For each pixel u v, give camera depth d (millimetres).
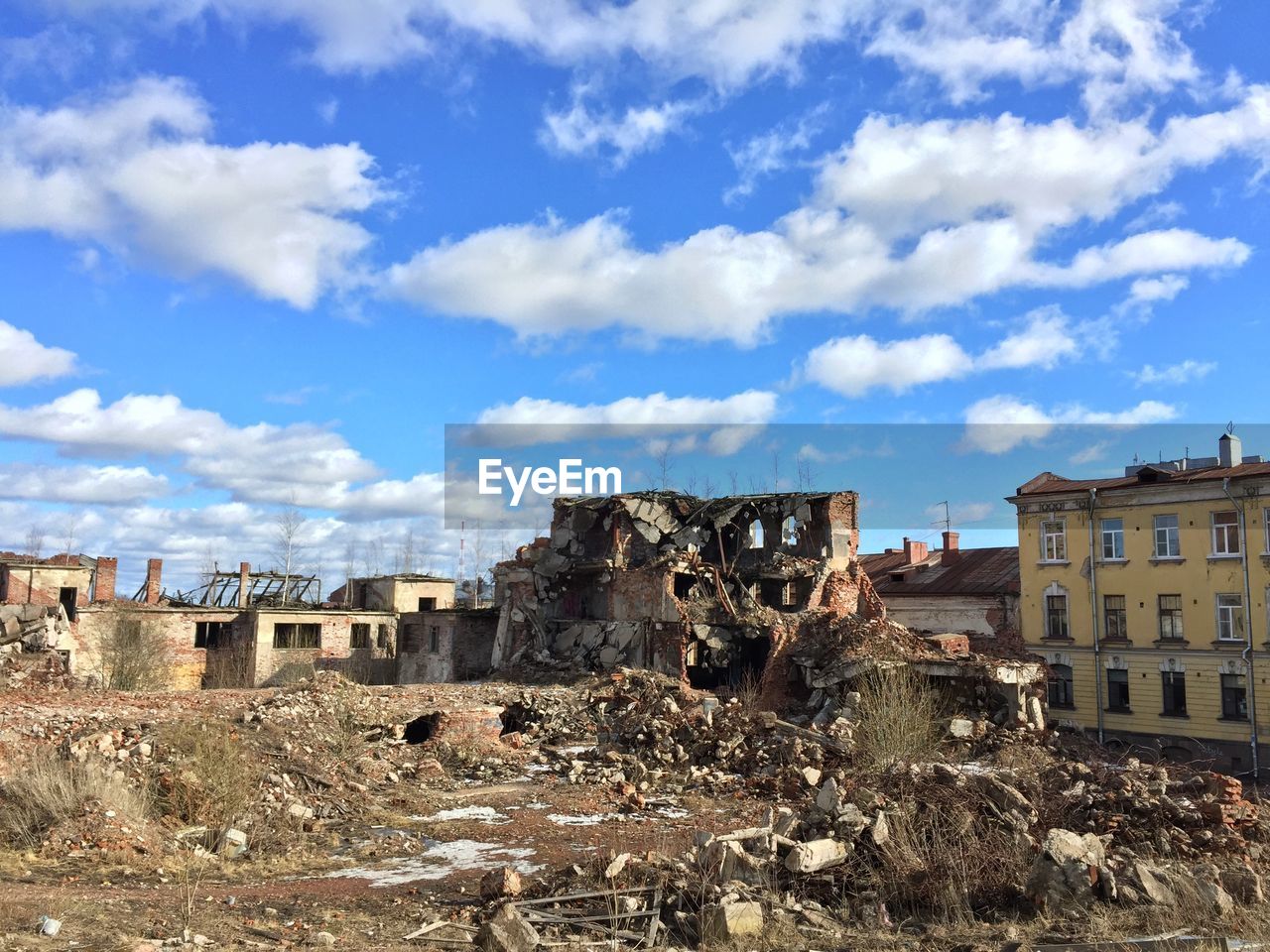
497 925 10250
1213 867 12023
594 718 27516
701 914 10781
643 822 17906
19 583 45344
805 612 33219
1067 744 25000
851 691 27797
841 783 16969
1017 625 46594
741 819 18078
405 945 10289
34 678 28141
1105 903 11148
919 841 12477
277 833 15781
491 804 19609
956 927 10836
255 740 19797
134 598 52531
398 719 25109
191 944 9547
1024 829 12773
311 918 11305
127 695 24406
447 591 58281
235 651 47125
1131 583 42062
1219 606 39250
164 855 13953
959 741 24422
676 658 32750
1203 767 38344
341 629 49844
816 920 11109
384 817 17875
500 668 38062
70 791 14570
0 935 9141
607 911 11367
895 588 52000
